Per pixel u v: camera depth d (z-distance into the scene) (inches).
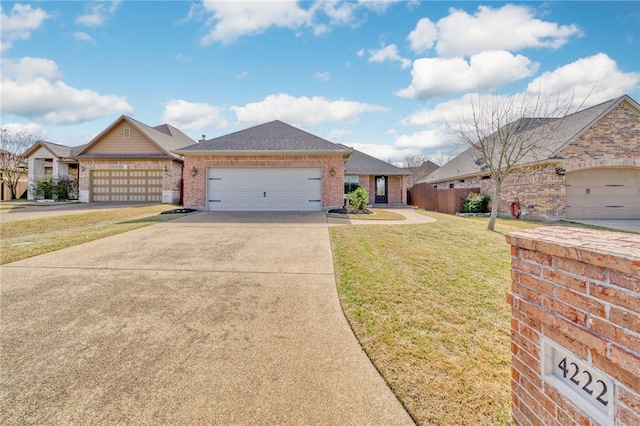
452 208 710.5
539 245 68.6
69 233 331.9
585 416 57.2
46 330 134.9
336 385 101.3
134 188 732.0
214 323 142.9
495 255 252.4
